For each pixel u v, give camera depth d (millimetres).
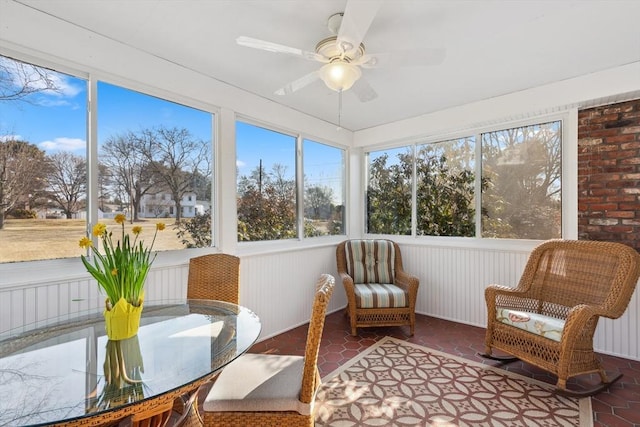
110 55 2064
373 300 3100
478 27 1919
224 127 2758
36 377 1107
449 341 2971
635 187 2561
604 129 2697
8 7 1689
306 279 3578
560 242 2570
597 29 1954
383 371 2391
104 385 1070
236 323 1646
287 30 1958
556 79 2709
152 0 1689
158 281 2309
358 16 1367
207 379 1162
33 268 1798
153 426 1254
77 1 1706
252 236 3115
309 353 1332
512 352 2330
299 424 1332
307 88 2877
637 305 2553
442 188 3727
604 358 2605
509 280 3172
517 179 3215
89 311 1808
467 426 1761
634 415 1848
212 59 2350
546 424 1773
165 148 2424
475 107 3238
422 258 3807
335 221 4199
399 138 3904
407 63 1849
